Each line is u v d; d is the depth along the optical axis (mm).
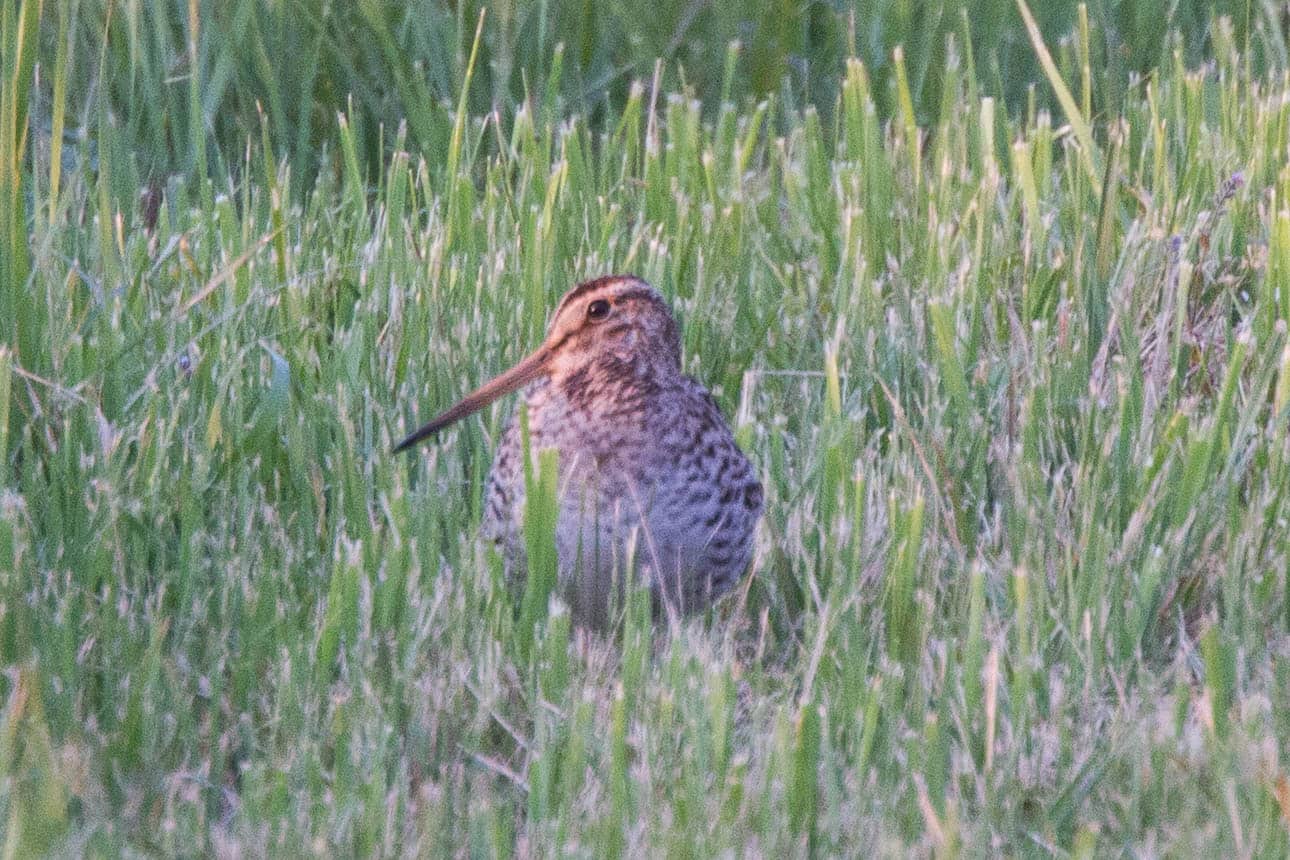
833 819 7199
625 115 13375
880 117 14922
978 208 12016
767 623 9016
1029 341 11016
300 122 13859
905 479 9617
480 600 8742
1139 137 13750
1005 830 7371
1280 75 15055
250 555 9031
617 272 11789
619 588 8805
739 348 11195
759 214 12797
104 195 11086
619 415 8688
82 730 7629
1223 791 7180
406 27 14633
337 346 10781
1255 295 11578
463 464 10445
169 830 6941
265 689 8211
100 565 8688
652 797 7332
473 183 12914
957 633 8672
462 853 7219
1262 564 9258
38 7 10109
